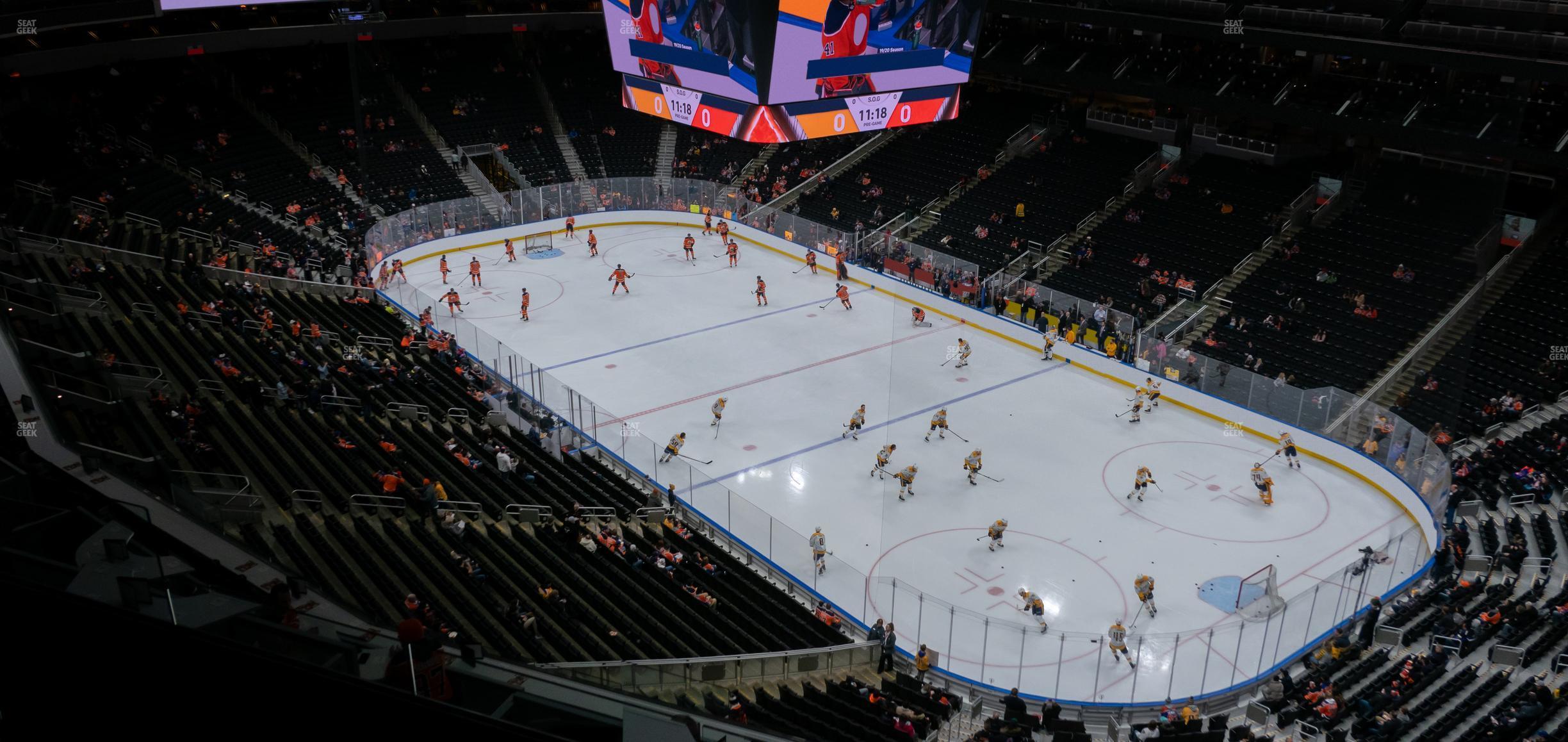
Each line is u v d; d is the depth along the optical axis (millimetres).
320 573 17406
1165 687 20047
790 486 27641
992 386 34781
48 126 41812
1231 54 42406
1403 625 21094
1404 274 33438
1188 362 33156
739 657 17328
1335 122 35375
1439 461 25281
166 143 45500
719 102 21406
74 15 37469
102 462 15359
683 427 31000
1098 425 32000
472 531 21422
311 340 31562
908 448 30078
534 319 40000
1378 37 31125
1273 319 34531
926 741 17375
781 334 38906
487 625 17547
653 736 5699
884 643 20094
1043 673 20469
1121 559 24500
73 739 5574
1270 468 29344
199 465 19781
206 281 32969
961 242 45125
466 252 48719
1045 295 37906
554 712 6336
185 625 7105
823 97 20953
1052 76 44094
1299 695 19000
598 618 18938
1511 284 32906
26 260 28438
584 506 24469
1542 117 31109
